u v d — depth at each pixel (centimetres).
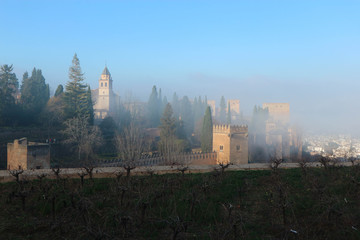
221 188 1208
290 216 952
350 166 1555
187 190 1143
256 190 1213
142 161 4838
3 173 1359
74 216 920
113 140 6706
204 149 6881
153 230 862
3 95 6688
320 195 1034
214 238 792
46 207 969
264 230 873
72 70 6756
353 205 1014
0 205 1025
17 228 859
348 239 812
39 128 6612
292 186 1227
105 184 1223
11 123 6712
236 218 891
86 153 5344
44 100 8400
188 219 931
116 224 872
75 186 1179
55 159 5184
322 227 873
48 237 810
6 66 6969
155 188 1145
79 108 6719
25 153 3412
